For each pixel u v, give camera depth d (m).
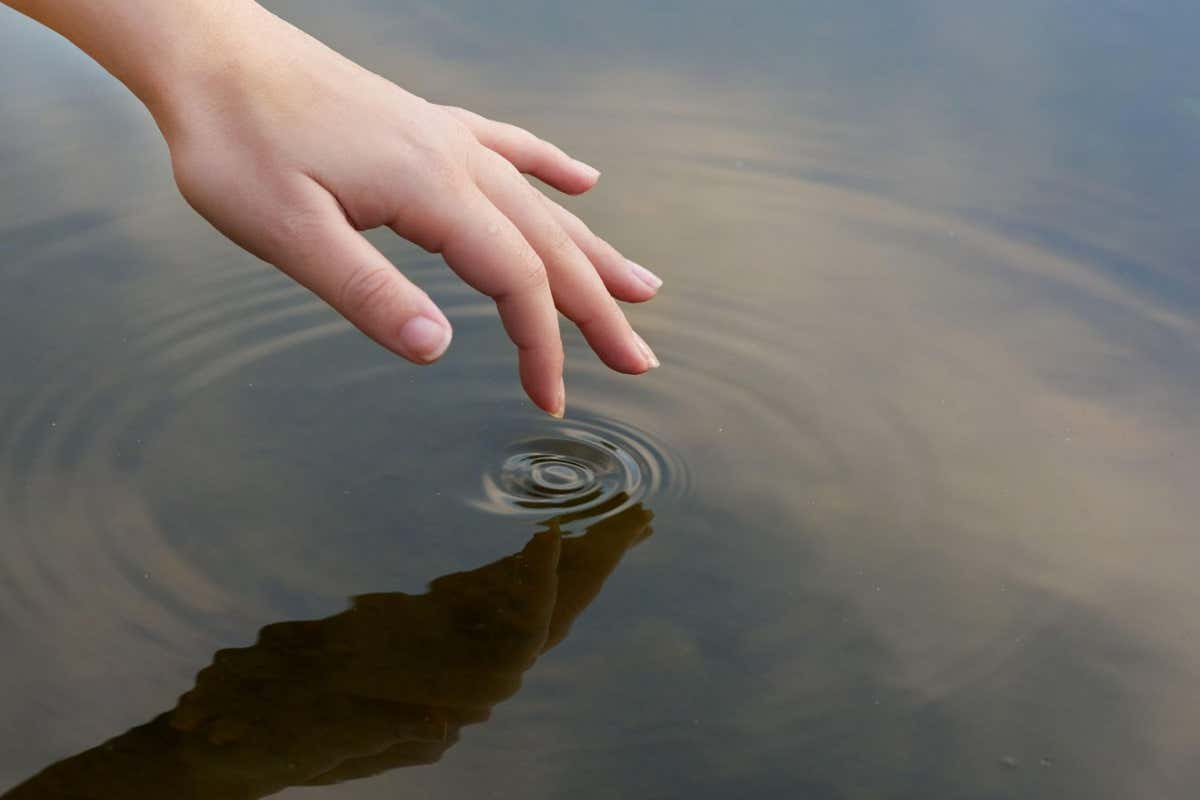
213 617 1.11
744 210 1.41
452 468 1.20
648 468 1.20
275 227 1.08
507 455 1.21
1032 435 1.22
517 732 1.07
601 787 1.05
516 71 1.56
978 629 1.12
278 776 1.05
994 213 1.41
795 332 1.30
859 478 1.20
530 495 1.18
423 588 1.13
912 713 1.08
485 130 1.18
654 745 1.07
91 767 1.06
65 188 1.39
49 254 1.34
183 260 1.34
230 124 1.08
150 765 1.06
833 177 1.44
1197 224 1.40
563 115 1.48
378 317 1.07
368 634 1.11
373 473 1.19
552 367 1.11
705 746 1.07
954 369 1.27
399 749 1.06
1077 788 1.05
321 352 1.27
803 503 1.18
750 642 1.11
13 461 1.19
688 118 1.50
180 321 1.29
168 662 1.10
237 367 1.26
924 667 1.10
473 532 1.16
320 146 1.08
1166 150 1.46
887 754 1.06
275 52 1.10
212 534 1.15
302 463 1.19
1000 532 1.17
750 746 1.07
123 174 1.42
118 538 1.15
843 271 1.35
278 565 1.14
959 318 1.32
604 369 1.27
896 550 1.15
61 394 1.23
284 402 1.23
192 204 1.09
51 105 1.46
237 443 1.20
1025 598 1.13
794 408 1.24
